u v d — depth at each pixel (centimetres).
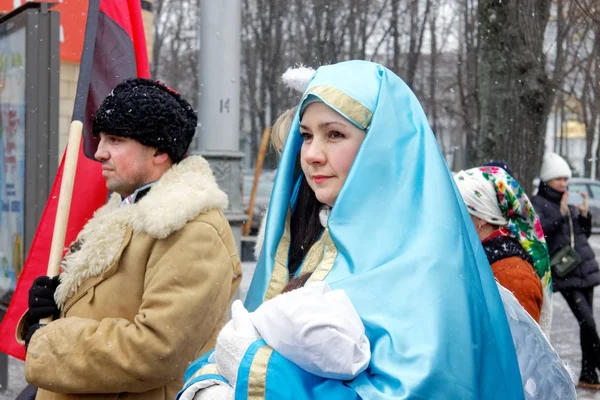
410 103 212
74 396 272
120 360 259
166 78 3862
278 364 175
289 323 175
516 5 946
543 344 228
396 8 3133
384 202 199
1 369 591
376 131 203
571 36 1612
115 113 285
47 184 501
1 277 555
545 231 730
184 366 265
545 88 957
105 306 274
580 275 735
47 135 499
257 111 3575
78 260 280
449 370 176
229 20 653
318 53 3209
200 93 658
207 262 268
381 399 170
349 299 183
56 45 497
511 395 193
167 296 262
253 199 1998
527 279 343
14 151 535
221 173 648
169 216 265
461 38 2992
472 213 364
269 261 224
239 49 659
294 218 231
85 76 339
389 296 185
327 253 204
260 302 221
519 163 954
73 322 269
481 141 970
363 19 3198
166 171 291
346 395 173
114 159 287
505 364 196
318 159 210
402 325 180
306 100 211
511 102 952
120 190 292
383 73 213
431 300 182
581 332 736
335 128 208
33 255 371
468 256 193
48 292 287
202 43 655
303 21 3291
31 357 266
